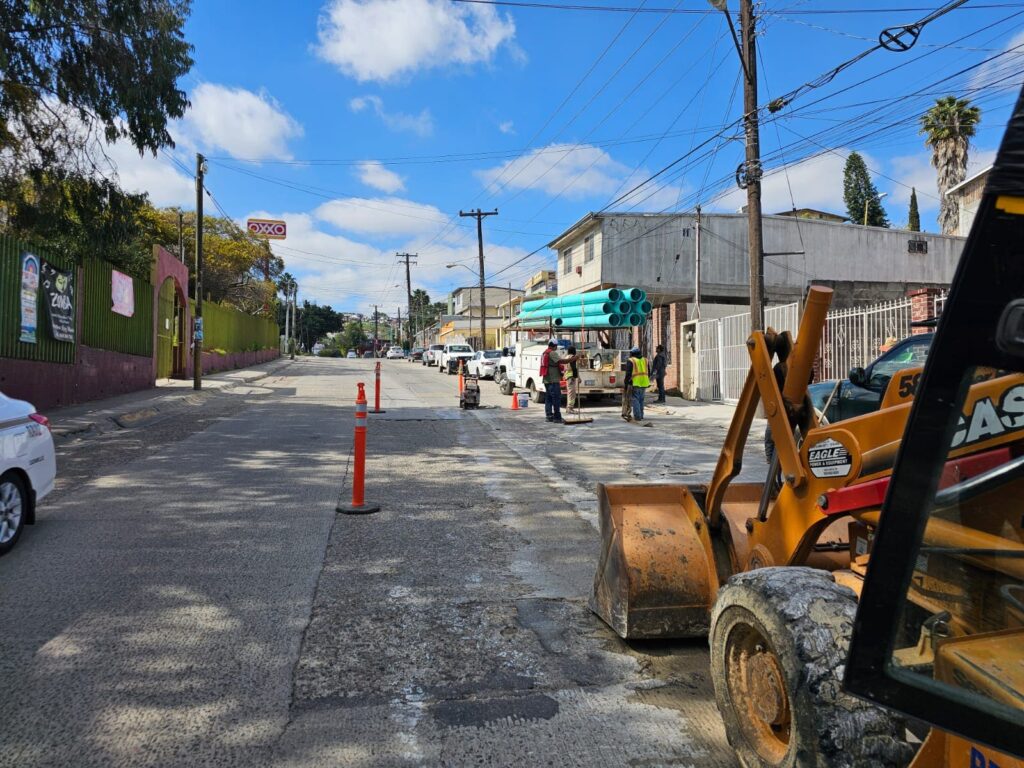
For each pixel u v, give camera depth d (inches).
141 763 127.3
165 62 521.7
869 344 597.6
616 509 189.5
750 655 121.6
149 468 383.9
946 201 1344.7
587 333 1021.2
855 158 2135.8
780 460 143.3
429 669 167.3
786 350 150.6
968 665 79.9
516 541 270.2
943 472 82.0
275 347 2246.6
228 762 128.3
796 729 102.6
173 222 1754.4
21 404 257.8
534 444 515.5
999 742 74.9
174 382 969.5
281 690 155.3
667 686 160.9
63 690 152.0
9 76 494.9
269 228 1657.2
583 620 197.3
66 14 475.8
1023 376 86.4
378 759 130.8
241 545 254.8
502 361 1017.5
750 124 628.4
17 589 208.7
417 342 4581.7
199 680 158.4
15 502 243.6
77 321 647.1
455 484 367.2
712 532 179.9
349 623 192.1
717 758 132.9
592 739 138.9
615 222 1307.8
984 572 84.1
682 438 553.0
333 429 563.8
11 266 528.1
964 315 75.4
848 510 127.3
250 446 465.7
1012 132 70.7
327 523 286.2
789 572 119.3
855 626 84.4
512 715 147.3
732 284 1364.4
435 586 221.6
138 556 240.1
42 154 558.9
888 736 97.3
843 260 1409.9
